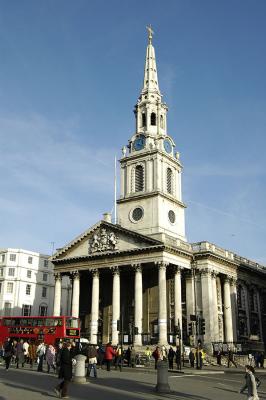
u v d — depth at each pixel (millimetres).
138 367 45250
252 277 75562
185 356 53344
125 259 60469
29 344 46562
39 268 98812
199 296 61156
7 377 28953
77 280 64750
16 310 91938
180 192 72375
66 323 52688
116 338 57625
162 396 22062
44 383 26094
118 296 59781
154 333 60406
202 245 62875
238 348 60500
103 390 23750
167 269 61938
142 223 66188
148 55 80062
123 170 71875
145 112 74625
